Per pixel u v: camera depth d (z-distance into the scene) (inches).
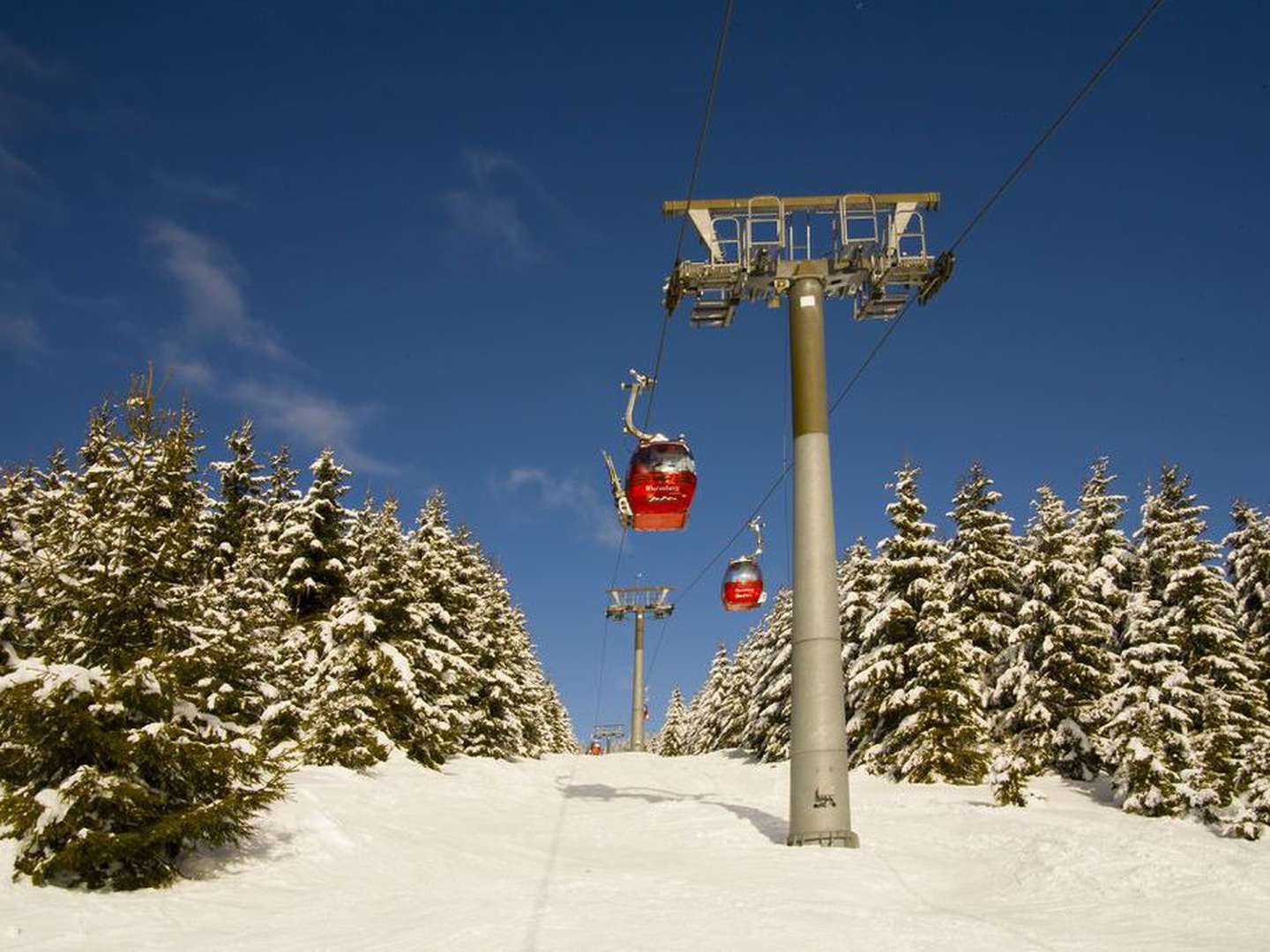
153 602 515.5
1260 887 468.8
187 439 559.2
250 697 534.9
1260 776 866.1
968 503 1704.0
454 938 344.2
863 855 610.2
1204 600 1395.2
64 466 1095.0
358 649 1178.0
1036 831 665.0
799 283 748.6
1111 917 426.6
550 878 498.6
